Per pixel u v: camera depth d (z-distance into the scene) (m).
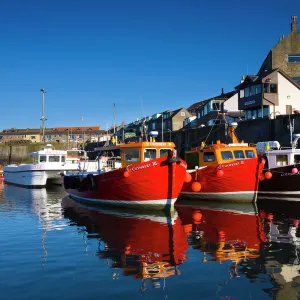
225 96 48.78
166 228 11.04
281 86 37.44
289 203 16.34
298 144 26.53
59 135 94.62
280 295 5.92
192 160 19.62
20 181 31.62
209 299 5.79
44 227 11.66
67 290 6.21
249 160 15.84
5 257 8.16
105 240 9.63
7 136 97.00
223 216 13.16
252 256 7.93
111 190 14.87
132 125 75.88
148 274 6.93
